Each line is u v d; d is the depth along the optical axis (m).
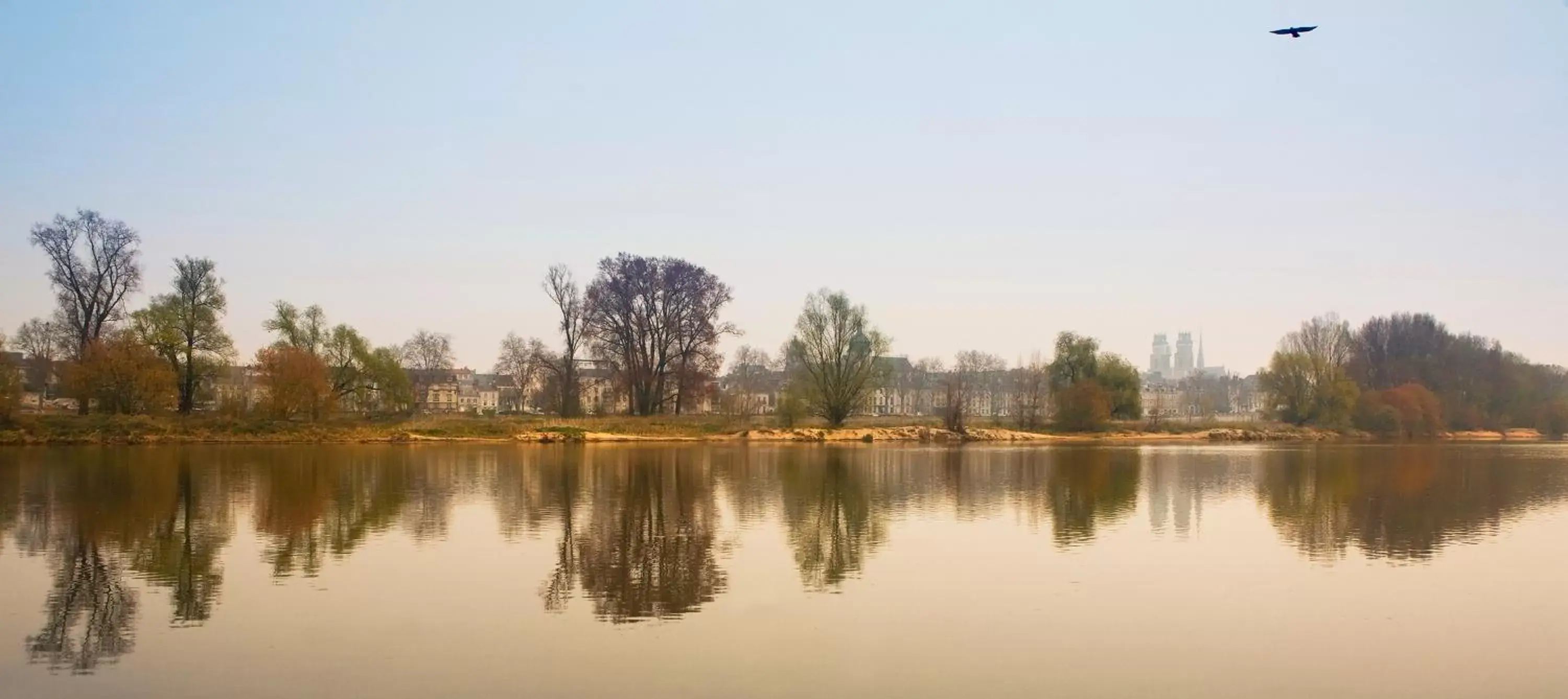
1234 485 61.97
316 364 101.69
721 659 22.64
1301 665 22.78
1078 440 129.38
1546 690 21.30
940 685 21.16
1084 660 22.95
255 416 100.44
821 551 36.16
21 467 65.88
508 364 176.38
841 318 123.81
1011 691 20.89
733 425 120.06
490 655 22.84
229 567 32.38
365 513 45.12
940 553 35.81
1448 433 146.25
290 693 20.38
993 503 51.38
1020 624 25.81
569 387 119.31
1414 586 30.73
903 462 83.06
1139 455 97.31
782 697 20.36
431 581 30.47
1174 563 34.12
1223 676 21.97
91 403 98.06
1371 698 20.75
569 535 39.25
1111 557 35.16
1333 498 54.62
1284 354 147.50
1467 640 24.78
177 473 62.84
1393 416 141.12
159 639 24.05
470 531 40.09
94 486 54.81
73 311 94.44
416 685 20.83
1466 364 157.38
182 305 97.12
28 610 26.69
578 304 117.88
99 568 32.16
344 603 27.59
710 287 118.75
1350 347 162.88
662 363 118.25
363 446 95.81
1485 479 67.56
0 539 37.59
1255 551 36.62
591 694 20.41
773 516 45.66
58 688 20.67
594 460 81.00
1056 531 41.19
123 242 95.69
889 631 25.11
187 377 98.44
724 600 28.14
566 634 24.56
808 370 125.62
